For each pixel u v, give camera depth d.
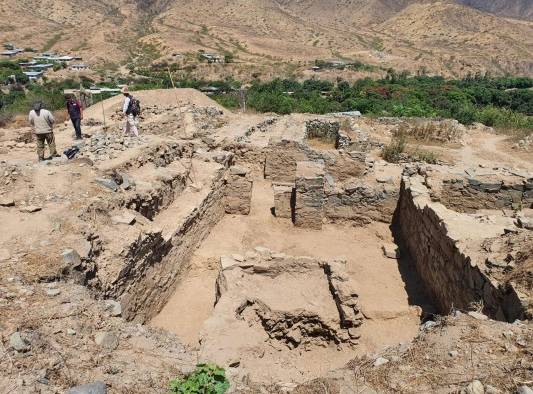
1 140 15.21
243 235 12.07
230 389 4.74
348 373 4.74
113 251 7.19
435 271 8.98
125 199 8.79
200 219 11.11
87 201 8.09
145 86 38.66
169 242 8.99
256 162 16.78
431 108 32.88
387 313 8.55
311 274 8.66
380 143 21.17
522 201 11.57
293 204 13.19
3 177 8.36
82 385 4.08
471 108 34.28
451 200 11.93
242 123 21.62
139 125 17.45
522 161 19.58
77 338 5.05
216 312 7.07
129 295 7.23
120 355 5.04
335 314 7.57
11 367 4.24
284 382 5.24
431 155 19.42
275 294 7.99
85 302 5.72
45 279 5.98
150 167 11.23
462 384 4.20
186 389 4.45
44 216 7.40
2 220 7.25
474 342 4.82
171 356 5.39
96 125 18.55
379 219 13.01
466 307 7.16
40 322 5.09
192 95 27.12
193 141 16.55
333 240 12.15
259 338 6.75
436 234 9.05
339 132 21.69
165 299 8.84
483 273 6.66
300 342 7.61
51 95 27.75
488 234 8.12
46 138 11.23
